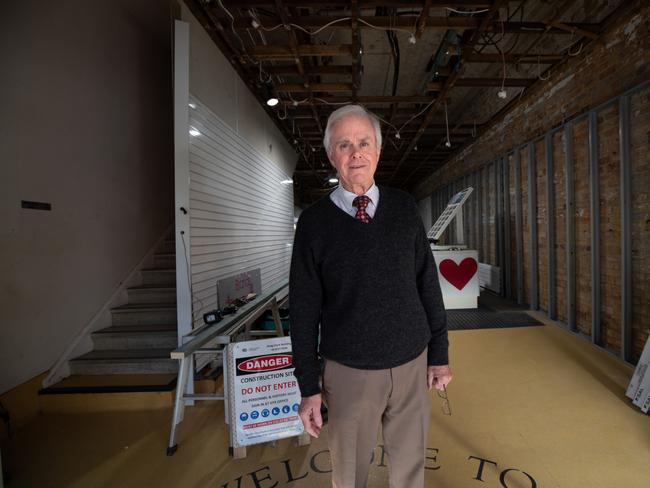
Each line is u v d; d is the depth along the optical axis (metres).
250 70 3.50
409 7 2.57
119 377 2.59
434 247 5.19
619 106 2.74
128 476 1.69
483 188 6.03
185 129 2.45
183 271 2.46
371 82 4.76
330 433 1.02
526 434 1.89
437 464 1.67
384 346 0.95
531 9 3.28
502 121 5.12
